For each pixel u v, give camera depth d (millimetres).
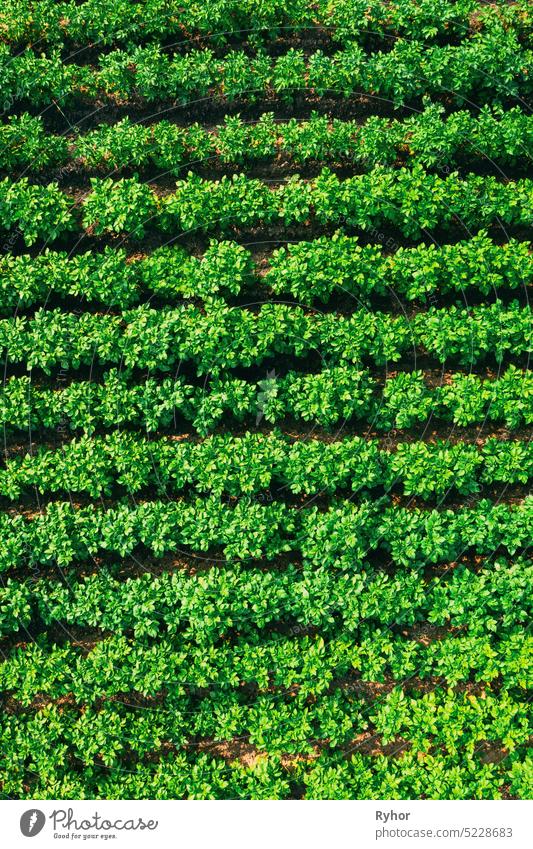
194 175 15742
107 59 16219
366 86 16141
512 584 13719
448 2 16828
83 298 15562
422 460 14133
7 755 13578
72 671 13766
